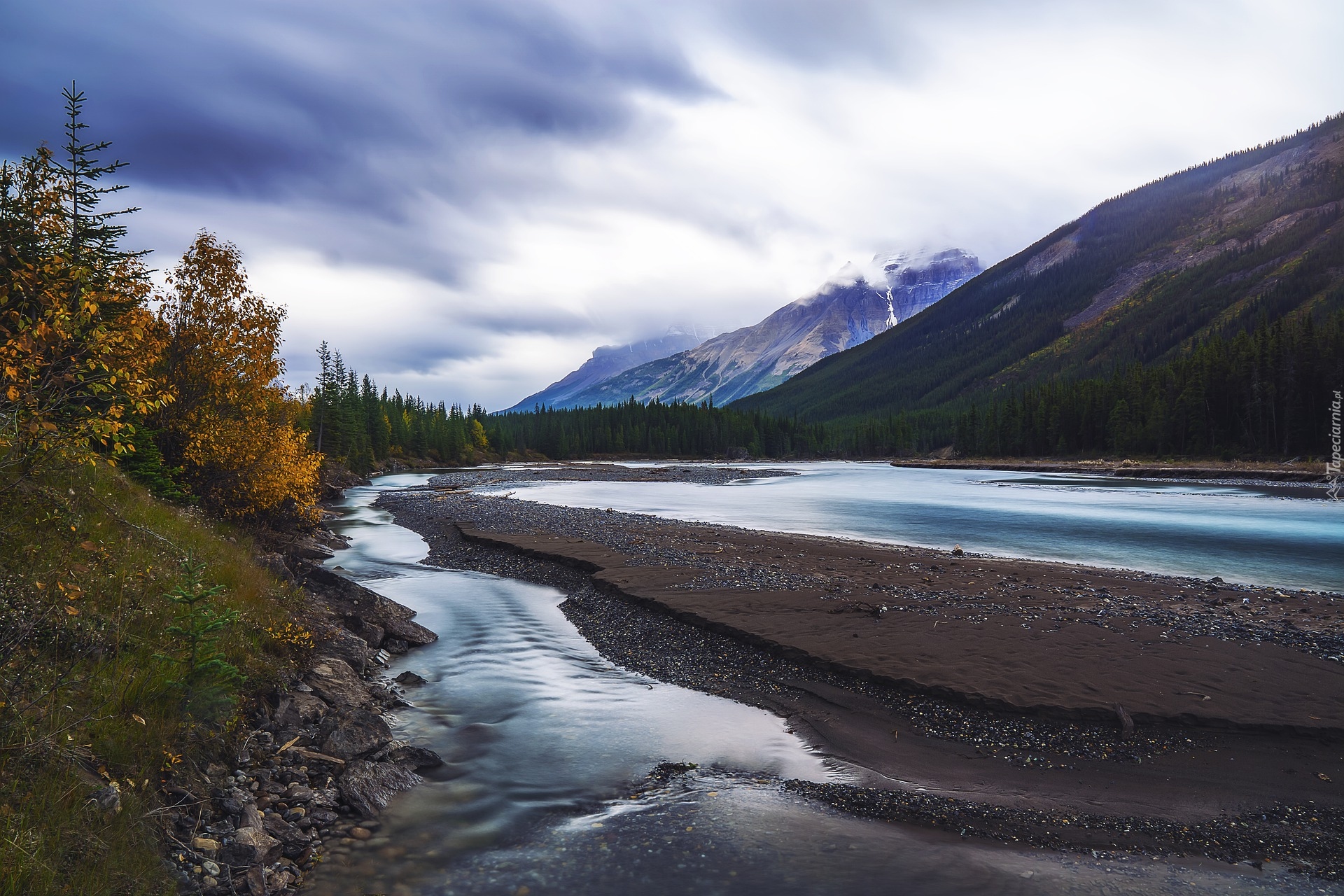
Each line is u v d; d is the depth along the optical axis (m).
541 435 186.25
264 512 24.39
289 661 10.91
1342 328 94.62
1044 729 10.59
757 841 7.59
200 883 5.95
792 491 72.06
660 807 8.38
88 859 5.25
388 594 20.77
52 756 5.83
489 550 28.52
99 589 8.53
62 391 6.39
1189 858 7.43
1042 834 7.88
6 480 7.50
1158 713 10.74
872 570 22.67
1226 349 107.88
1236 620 16.06
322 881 6.54
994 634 14.69
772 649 14.32
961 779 9.32
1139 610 17.00
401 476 107.81
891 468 142.50
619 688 12.93
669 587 19.70
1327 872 7.18
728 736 10.72
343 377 111.12
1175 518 43.66
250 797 7.42
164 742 7.13
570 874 6.85
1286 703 11.02
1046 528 38.62
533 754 9.89
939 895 6.58
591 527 34.62
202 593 8.42
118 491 12.45
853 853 7.37
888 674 12.45
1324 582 23.58
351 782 8.20
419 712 11.46
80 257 9.03
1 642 6.60
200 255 20.64
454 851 7.23
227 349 20.42
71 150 15.05
